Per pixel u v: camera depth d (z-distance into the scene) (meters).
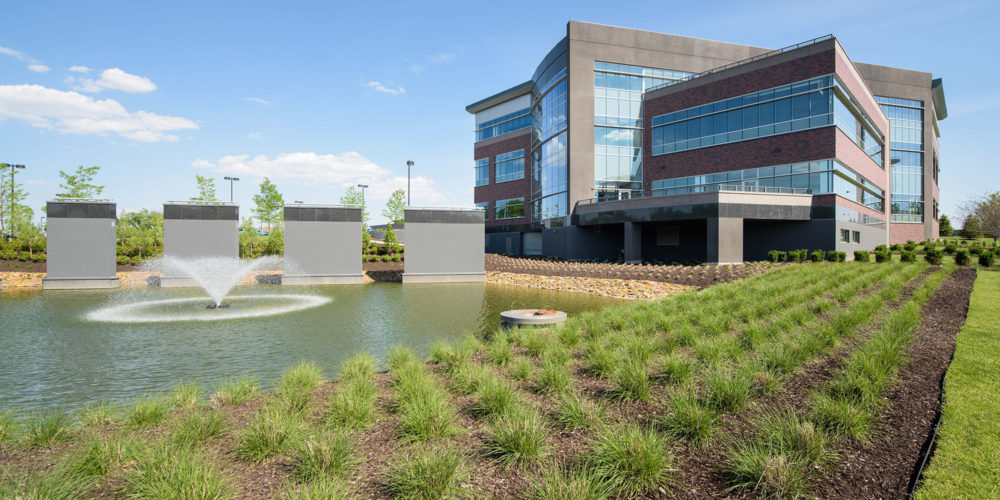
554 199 41.06
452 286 26.88
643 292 20.83
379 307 18.22
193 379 8.66
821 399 5.01
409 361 7.82
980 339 7.82
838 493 3.55
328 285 27.39
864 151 35.44
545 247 43.38
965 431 4.45
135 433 5.07
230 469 4.13
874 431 4.56
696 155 34.31
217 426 5.00
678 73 39.31
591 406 5.30
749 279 18.11
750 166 31.22
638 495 3.59
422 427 4.73
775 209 27.88
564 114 38.66
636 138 38.41
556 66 40.06
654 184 37.19
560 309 17.48
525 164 50.31
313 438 4.38
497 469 4.08
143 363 9.80
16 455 4.57
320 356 10.41
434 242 29.39
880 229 40.72
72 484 3.81
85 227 25.61
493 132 55.84
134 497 3.64
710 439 4.47
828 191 27.55
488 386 5.89
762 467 3.71
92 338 12.37
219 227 27.12
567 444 4.54
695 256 34.34
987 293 12.53
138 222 44.44
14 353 10.66
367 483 3.84
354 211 28.58
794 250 28.31
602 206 34.00
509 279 28.75
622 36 38.25
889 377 6.02
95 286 25.44
